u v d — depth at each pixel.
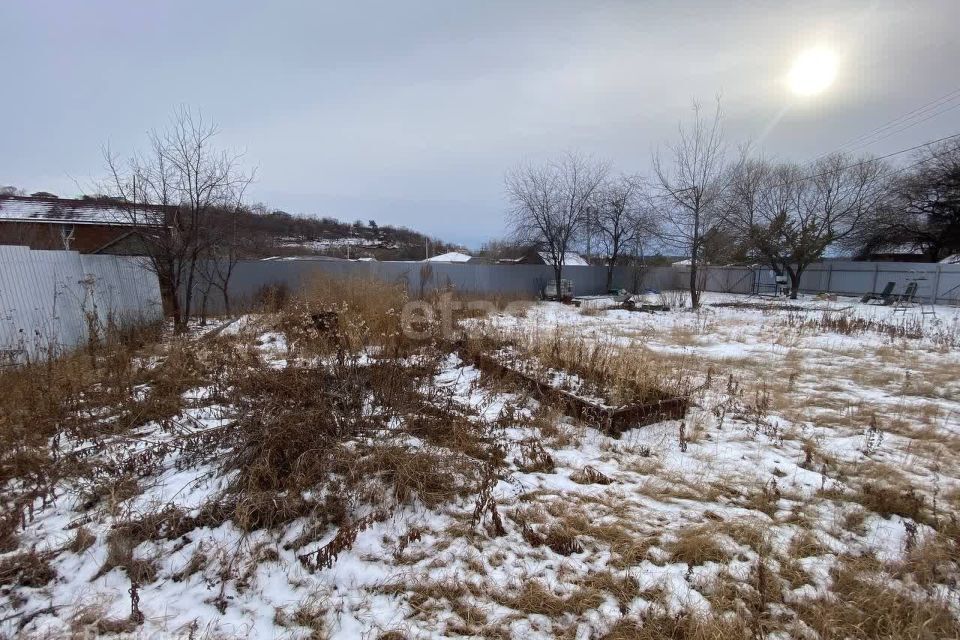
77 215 15.73
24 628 1.86
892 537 2.62
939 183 19.80
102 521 2.54
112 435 3.57
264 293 12.75
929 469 3.51
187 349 5.94
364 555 2.34
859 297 20.55
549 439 3.91
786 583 2.23
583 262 27.95
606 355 5.68
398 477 2.89
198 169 9.45
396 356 5.19
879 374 6.48
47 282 6.46
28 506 2.63
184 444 3.33
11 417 3.72
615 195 21.69
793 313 14.42
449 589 2.13
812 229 19.55
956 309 14.96
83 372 4.97
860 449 3.84
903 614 2.05
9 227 14.38
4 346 5.48
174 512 2.52
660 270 24.62
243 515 2.46
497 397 4.96
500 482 3.11
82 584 2.11
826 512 2.86
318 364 4.61
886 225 22.16
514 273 20.81
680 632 1.92
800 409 4.84
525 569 2.29
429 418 3.89
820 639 1.91
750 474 3.35
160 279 10.16
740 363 7.19
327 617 1.96
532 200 20.16
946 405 5.07
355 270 16.31
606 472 3.35
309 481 2.83
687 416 4.59
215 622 1.91
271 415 3.36
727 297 22.00
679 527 2.65
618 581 2.20
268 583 2.14
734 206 20.53
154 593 2.06
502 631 1.92
